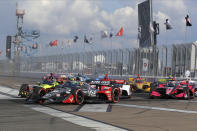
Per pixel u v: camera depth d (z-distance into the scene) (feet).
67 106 41.78
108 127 25.21
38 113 33.73
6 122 27.25
